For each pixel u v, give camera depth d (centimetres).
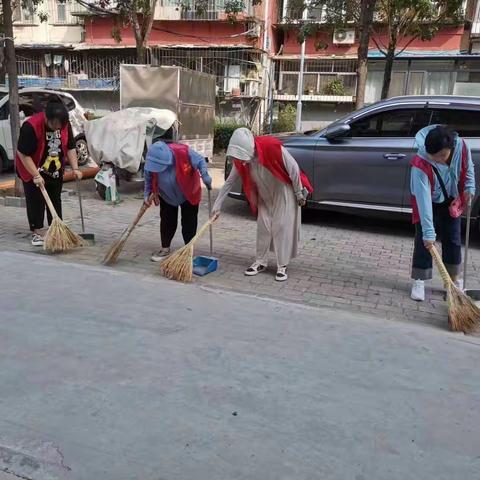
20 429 259
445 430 268
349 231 716
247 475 232
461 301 394
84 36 2134
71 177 1007
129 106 1073
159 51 2053
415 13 1066
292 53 2102
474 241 675
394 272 543
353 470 238
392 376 319
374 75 2022
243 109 2041
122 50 2105
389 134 673
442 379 318
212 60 2028
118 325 373
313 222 760
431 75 1962
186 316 393
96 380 303
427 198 417
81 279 461
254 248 606
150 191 508
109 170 834
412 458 246
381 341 365
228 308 411
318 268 545
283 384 305
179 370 316
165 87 1045
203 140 1195
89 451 245
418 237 449
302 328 380
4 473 235
